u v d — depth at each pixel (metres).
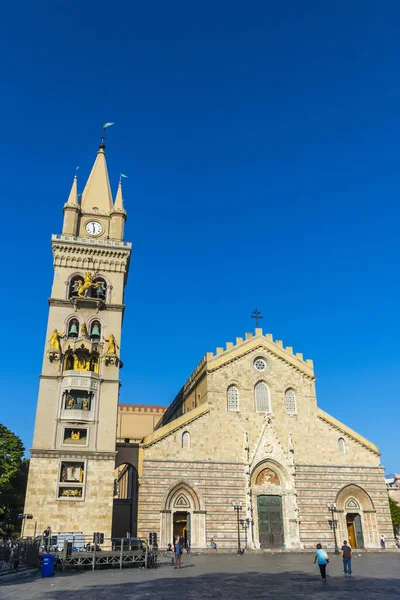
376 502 63.44
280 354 67.94
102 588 28.98
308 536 59.84
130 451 60.91
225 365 65.62
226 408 63.44
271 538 59.22
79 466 54.41
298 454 63.56
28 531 50.62
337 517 61.69
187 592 27.27
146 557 41.66
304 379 67.75
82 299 60.38
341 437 65.75
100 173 70.00
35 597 25.56
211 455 60.53
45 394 56.28
